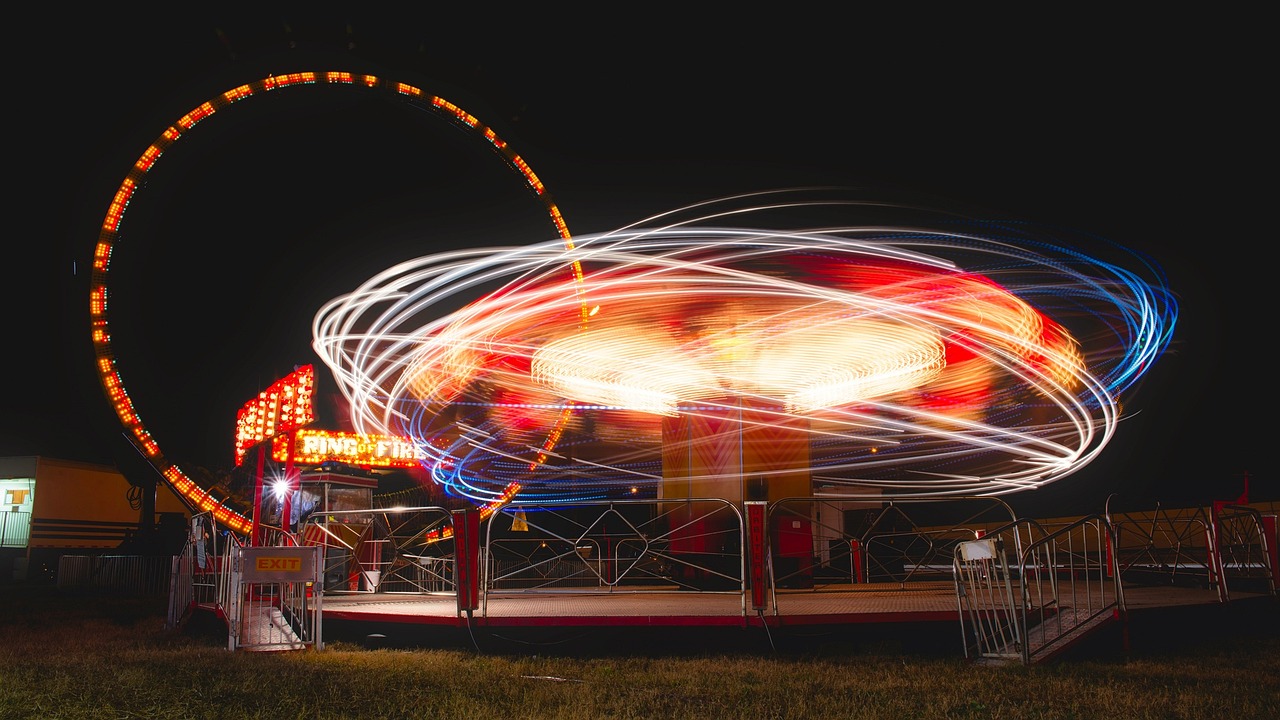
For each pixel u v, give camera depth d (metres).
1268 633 10.97
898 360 13.30
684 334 12.19
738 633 9.71
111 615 16.45
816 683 7.79
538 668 8.95
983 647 9.48
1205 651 9.55
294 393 13.72
